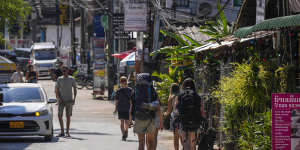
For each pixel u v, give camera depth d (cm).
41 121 3300
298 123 1708
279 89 2278
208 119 3391
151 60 6400
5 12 5291
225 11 6425
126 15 6047
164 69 6025
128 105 3500
